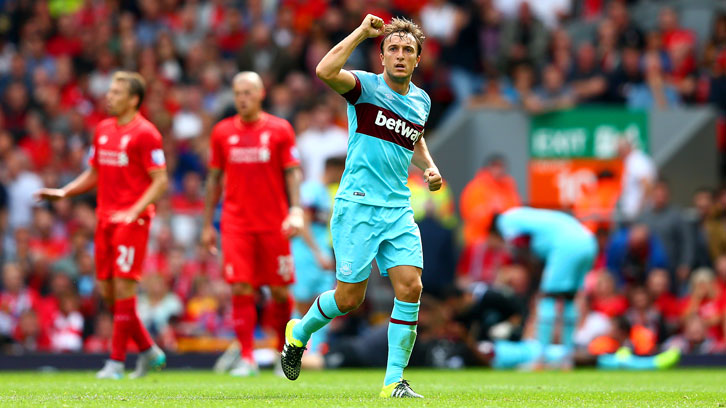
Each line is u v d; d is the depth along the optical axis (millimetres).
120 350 30344
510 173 57281
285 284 33781
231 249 33281
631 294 48469
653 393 24312
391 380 21234
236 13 70500
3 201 57406
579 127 56594
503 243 44188
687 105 65312
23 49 71062
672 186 57625
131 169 29844
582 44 69062
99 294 48094
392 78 20969
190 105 62844
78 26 73500
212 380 29953
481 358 41906
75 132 62219
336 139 57344
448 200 55281
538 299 43062
